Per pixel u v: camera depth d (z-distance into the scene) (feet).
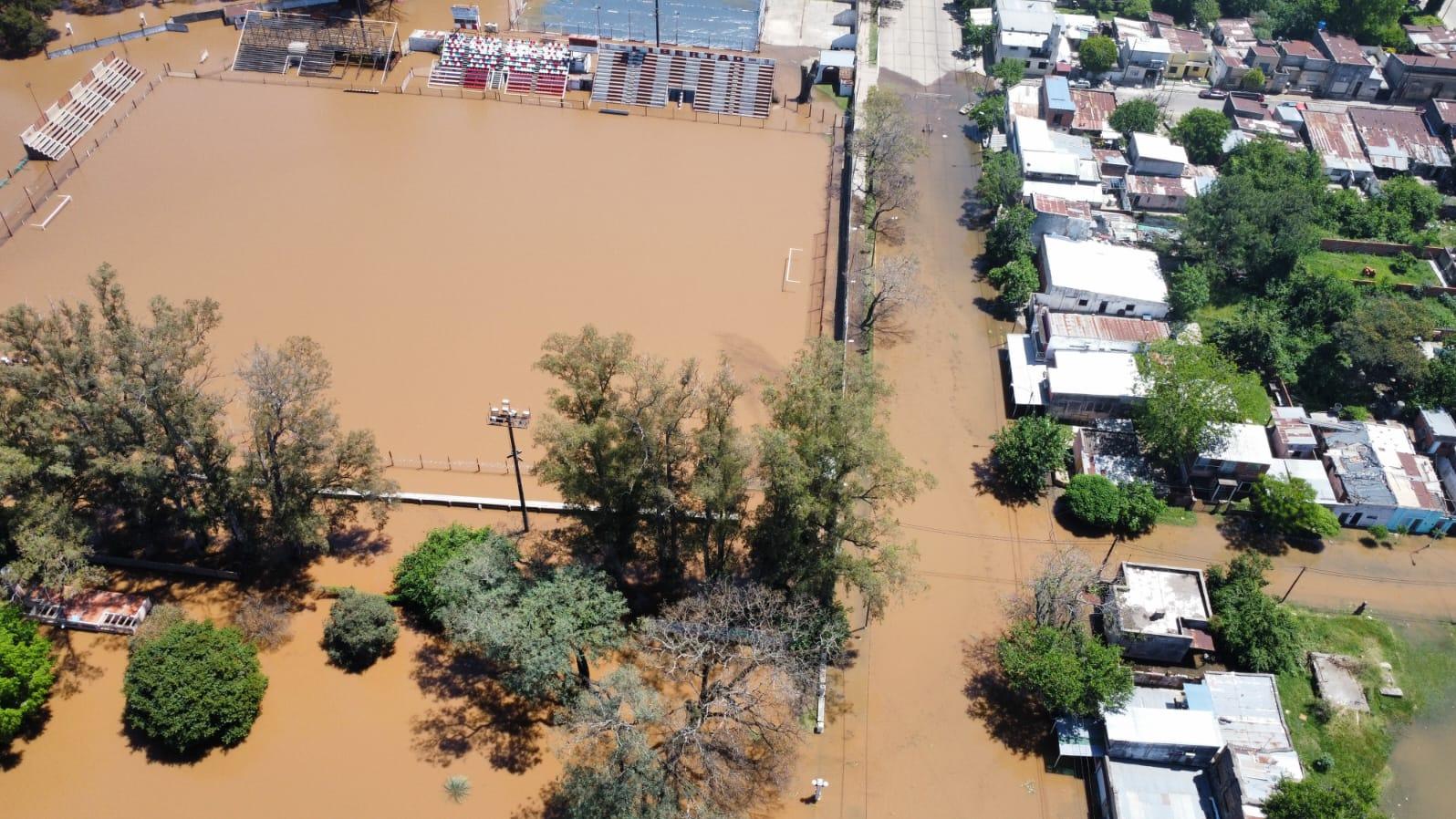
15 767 224.12
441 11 546.67
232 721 227.61
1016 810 230.27
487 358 334.85
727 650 232.32
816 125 475.31
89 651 246.06
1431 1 565.53
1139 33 513.45
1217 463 298.35
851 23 548.72
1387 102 491.31
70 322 242.58
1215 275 363.15
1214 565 281.13
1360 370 333.62
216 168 422.41
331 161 432.25
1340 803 207.82
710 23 549.95
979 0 562.66
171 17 523.29
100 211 392.27
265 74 489.67
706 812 209.97
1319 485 296.30
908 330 358.64
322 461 256.73
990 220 414.00
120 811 217.97
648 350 338.95
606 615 218.59
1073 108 449.06
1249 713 236.84
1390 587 281.95
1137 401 310.04
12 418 238.89
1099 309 353.31
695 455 243.40
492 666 249.34
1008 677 250.37
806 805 228.02
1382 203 410.11
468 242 387.34
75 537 236.22
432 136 453.17
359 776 226.58
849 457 229.45
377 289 361.10
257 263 369.71
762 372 335.47
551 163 438.40
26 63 481.87
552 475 237.86
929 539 289.12
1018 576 280.10
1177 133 439.63
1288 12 522.47
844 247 382.22
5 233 376.89
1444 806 236.84
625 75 487.20
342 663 246.47
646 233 398.21
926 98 492.54
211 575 265.95
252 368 247.09
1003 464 301.63
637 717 202.28
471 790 225.15
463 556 234.79
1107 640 262.06
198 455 246.06
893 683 253.44
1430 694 257.96
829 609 248.52
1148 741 226.58
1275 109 457.27
